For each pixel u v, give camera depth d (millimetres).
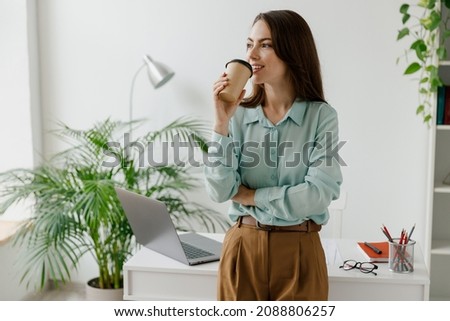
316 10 3158
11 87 3434
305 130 1649
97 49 3443
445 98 2883
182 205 3254
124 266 2119
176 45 3346
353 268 2084
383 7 3094
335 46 3164
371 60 3139
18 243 3338
